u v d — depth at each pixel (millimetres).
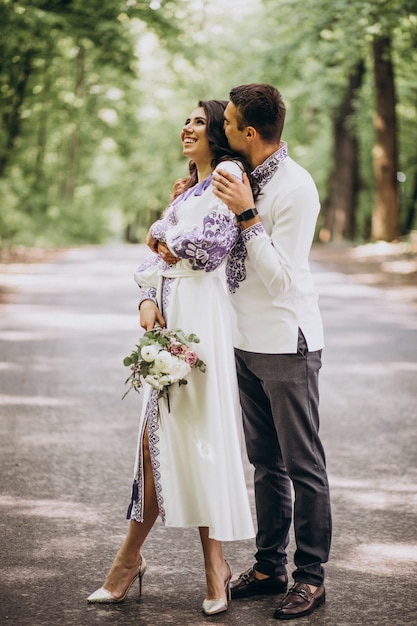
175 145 46125
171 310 3807
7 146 27891
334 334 11438
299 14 22656
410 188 36750
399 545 4469
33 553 4293
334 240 32469
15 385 8117
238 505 3727
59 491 5242
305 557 3779
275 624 3607
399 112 33219
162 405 3732
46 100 31656
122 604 3775
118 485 5371
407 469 5773
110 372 8734
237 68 36156
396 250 23719
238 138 3734
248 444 4008
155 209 52500
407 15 19953
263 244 3629
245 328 3826
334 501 5145
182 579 4055
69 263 22672
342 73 26469
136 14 23484
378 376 8773
